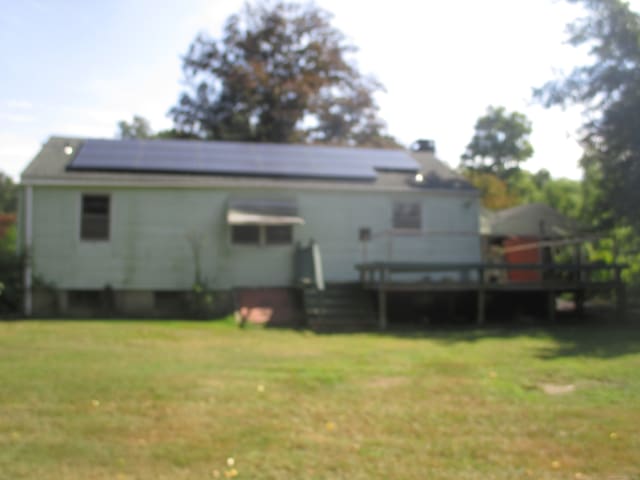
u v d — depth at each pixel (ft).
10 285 48.08
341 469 14.32
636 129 52.39
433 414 18.99
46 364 25.93
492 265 47.39
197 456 15.12
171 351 30.89
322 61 107.45
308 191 54.65
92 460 14.82
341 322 44.70
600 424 17.92
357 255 55.21
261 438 16.55
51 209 49.67
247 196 53.16
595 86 54.85
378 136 111.96
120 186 50.62
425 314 54.80
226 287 52.21
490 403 20.42
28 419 18.02
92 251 50.16
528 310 56.49
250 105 107.55
